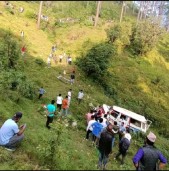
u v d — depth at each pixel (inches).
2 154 420.2
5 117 629.0
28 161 403.5
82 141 668.7
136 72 1363.2
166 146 879.7
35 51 1663.4
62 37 2182.6
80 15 2923.2
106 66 1518.2
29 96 971.3
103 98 1320.1
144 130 974.4
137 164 300.4
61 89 1256.2
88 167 390.3
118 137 757.9
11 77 923.4
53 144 423.2
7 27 1840.6
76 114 1039.6
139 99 1195.3
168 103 1077.1
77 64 1640.0
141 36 1568.7
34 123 683.4
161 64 1277.1
